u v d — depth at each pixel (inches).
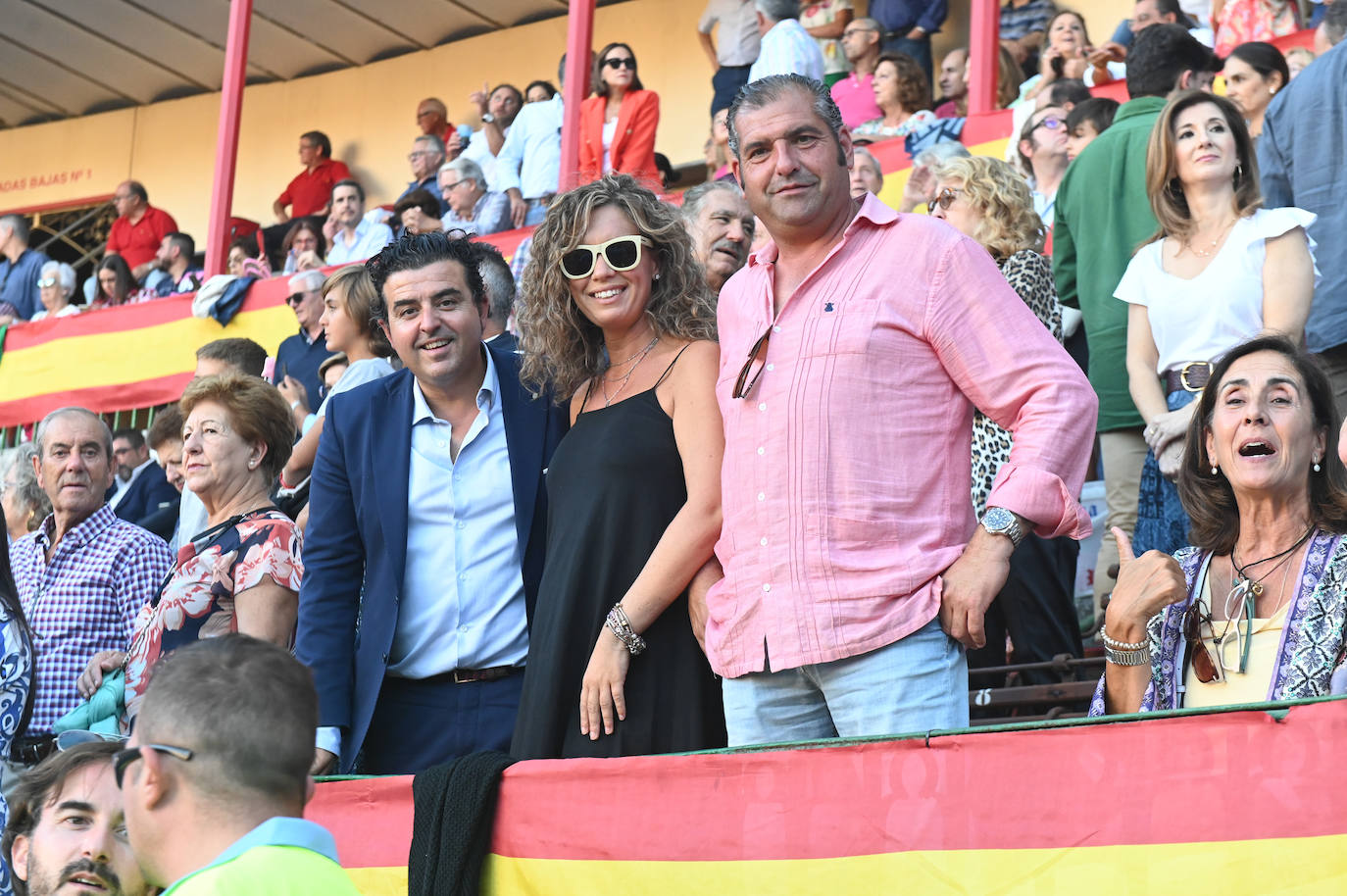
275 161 563.5
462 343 133.3
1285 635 109.1
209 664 81.9
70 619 177.2
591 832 106.7
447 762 115.3
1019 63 374.9
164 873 79.7
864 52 360.2
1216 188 176.7
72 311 378.3
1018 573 174.1
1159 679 114.0
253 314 349.1
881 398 110.3
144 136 595.2
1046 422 107.7
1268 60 232.2
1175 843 86.3
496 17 520.4
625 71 367.2
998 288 111.6
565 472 125.0
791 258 118.7
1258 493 114.2
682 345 126.0
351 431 136.6
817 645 107.5
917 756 95.0
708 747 117.1
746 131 116.2
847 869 95.8
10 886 126.6
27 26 559.8
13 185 615.8
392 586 131.3
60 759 123.7
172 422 233.1
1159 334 177.6
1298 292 171.3
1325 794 82.8
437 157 439.8
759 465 112.3
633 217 127.0
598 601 120.0
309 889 75.4
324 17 529.0
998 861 91.0
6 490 243.6
